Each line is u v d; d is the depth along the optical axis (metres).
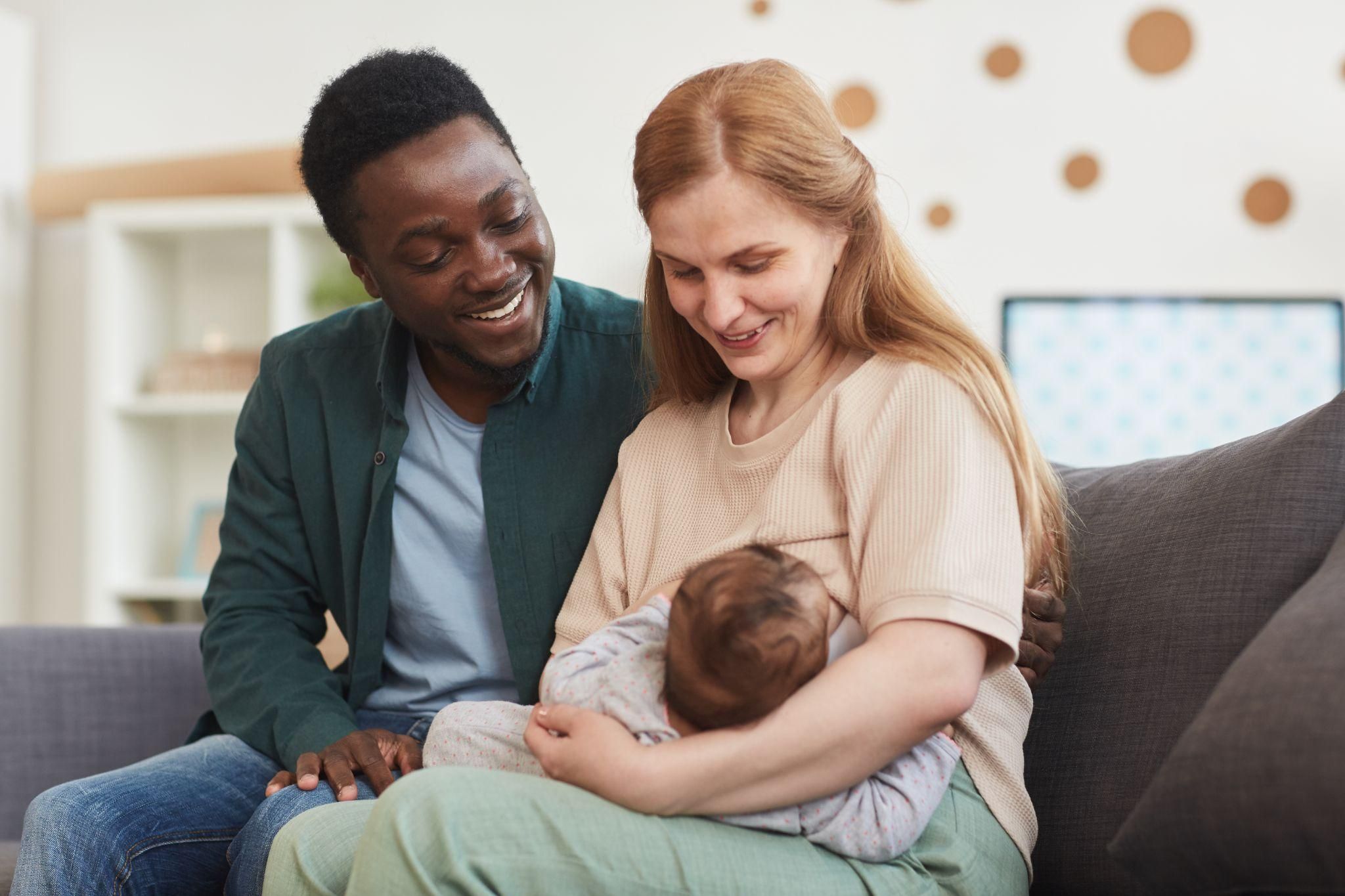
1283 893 0.86
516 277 1.32
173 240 3.51
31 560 3.66
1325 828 0.82
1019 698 1.18
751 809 0.97
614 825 0.94
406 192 1.27
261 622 1.48
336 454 1.47
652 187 1.12
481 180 1.29
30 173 3.61
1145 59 3.24
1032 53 3.28
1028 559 1.15
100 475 3.30
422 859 0.90
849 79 3.33
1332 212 3.19
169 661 1.77
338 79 1.35
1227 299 3.15
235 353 3.34
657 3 3.40
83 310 3.67
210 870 1.26
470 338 1.33
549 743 1.01
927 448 1.07
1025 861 1.13
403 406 1.47
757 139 1.08
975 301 3.27
